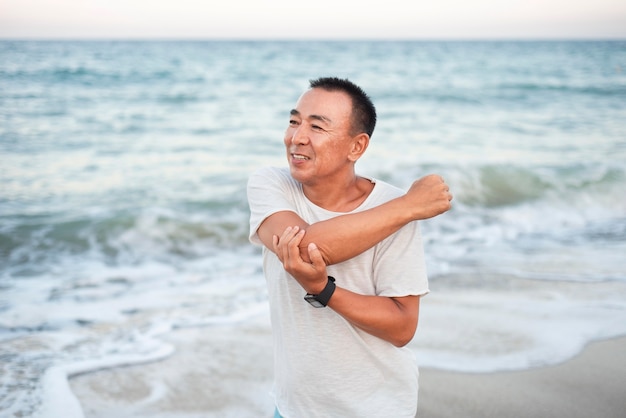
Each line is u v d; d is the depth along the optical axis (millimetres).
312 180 1878
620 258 6316
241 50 58250
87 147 13422
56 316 4750
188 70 33188
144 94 23172
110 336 4336
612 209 8906
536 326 4477
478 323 4516
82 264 6504
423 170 10094
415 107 21656
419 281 1844
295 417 1944
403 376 1934
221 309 4902
